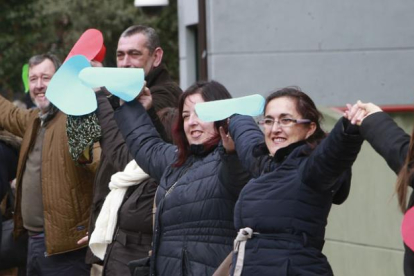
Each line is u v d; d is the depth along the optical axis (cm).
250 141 924
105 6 3822
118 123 1109
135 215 1166
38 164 1438
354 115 789
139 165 1089
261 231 861
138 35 1371
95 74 1064
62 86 1078
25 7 3728
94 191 1270
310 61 2197
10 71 3741
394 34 2208
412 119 1411
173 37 3916
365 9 2197
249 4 2189
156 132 1098
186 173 1002
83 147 1248
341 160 818
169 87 1364
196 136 1009
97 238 1190
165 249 1003
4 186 1564
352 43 2200
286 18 2194
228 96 1040
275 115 892
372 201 1448
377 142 764
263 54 2194
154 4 2688
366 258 1467
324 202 857
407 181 723
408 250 731
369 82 2206
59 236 1396
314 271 848
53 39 3812
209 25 2192
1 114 1529
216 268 962
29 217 1450
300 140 892
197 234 976
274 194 859
